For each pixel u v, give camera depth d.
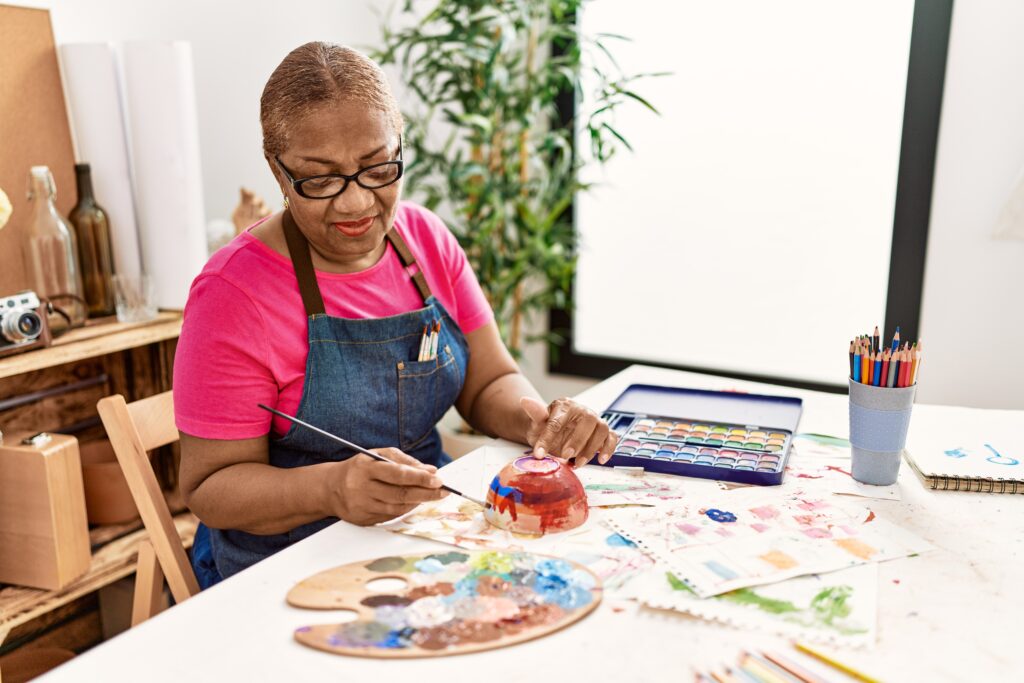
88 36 1.86
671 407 1.35
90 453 1.81
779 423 1.27
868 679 0.68
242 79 2.24
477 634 0.75
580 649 0.73
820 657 0.71
